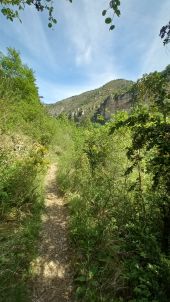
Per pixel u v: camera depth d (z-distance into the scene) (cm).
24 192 671
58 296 388
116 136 886
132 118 473
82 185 799
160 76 442
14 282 374
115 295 376
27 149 1131
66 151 1777
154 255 411
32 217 607
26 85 2062
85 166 945
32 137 1462
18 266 400
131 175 745
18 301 344
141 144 471
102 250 459
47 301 376
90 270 414
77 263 450
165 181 493
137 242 463
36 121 1727
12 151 929
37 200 705
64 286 409
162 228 482
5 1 444
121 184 688
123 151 859
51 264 458
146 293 347
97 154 856
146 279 368
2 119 860
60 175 1041
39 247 504
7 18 470
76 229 546
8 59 2039
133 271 394
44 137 1678
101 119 1078
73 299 385
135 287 360
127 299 368
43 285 405
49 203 766
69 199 779
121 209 575
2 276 358
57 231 585
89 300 365
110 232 509
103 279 397
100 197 651
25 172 721
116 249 450
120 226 521
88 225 548
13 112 976
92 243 485
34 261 448
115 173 772
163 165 464
